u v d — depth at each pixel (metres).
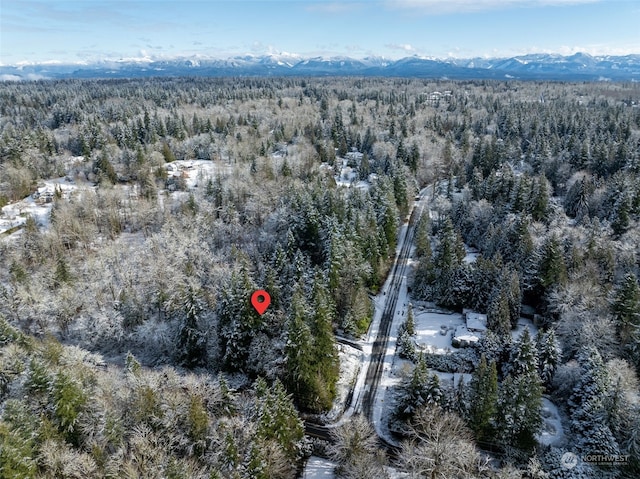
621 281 75.38
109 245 109.25
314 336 68.62
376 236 105.50
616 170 134.50
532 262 89.25
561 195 136.88
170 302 85.88
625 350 69.25
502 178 129.88
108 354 85.81
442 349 80.75
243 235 114.62
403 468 53.78
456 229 118.62
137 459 49.88
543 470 54.50
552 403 66.69
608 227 99.75
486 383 58.19
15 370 65.50
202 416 56.25
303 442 60.53
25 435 49.91
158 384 63.25
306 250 104.69
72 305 90.12
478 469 52.06
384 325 90.62
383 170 165.50
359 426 58.81
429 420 53.25
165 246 103.69
